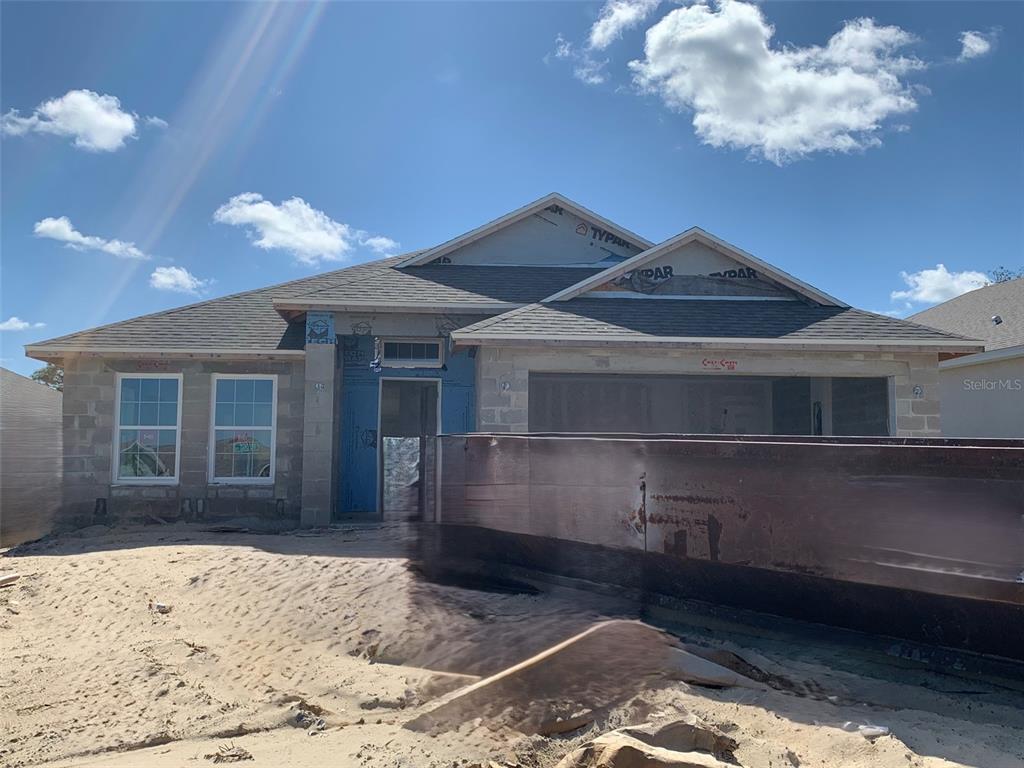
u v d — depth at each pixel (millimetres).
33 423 17625
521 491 6848
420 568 8219
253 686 5594
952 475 4145
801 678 4738
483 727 4637
